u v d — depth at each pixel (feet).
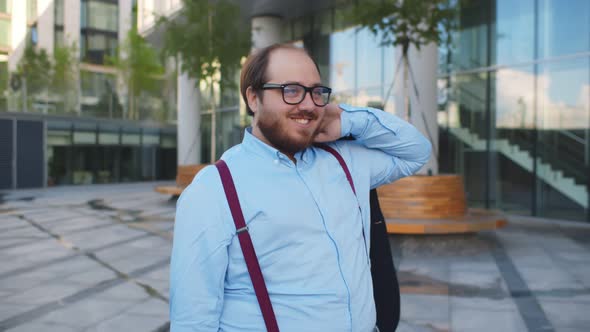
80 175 70.18
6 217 32.96
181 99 58.59
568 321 11.59
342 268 3.90
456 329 11.13
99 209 37.60
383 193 21.36
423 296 13.75
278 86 3.75
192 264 3.62
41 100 68.28
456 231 18.84
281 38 48.42
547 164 30.48
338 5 44.29
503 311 12.38
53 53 70.54
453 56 35.29
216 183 3.77
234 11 38.58
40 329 11.40
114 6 77.41
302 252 3.76
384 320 4.75
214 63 38.22
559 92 29.81
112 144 73.56
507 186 32.65
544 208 30.71
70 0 73.36
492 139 33.35
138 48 78.48
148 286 15.25
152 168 78.79
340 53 44.57
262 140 4.08
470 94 34.53
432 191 20.72
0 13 66.18
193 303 3.61
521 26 31.53
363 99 42.29
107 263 18.60
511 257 18.89
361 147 4.79
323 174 4.16
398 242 20.57
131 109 77.56
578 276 15.89
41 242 23.32
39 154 64.90
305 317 3.72
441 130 36.19
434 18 21.71
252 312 3.73
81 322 11.88
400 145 4.70
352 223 4.12
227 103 65.16
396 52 31.89
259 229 3.71
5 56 66.64
